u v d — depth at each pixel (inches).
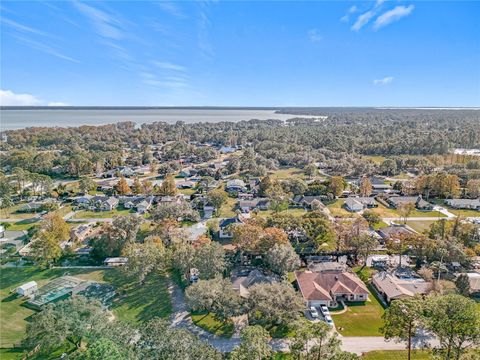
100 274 2442.2
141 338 1396.4
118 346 1327.5
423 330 1771.7
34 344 1593.3
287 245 2437.3
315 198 4210.1
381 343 1721.2
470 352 1315.2
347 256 2706.7
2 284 2303.2
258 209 3954.2
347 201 4067.4
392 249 2620.6
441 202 4256.9
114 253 2709.2
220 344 1690.5
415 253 2591.0
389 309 1473.9
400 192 4598.9
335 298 2114.9
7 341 1715.1
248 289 1956.2
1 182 4148.6
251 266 2527.1
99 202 4040.4
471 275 2298.2
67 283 2245.3
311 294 2058.3
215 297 1800.0
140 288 2240.4
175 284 2284.7
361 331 1820.9
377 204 4180.6
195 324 1857.8
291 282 2331.4
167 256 2351.1
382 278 2278.5
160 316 1927.9
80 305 1676.9
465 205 4030.5
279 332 1763.0
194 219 3503.9
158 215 3398.1
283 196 4030.5
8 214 3777.1
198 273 2313.0
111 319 1872.5
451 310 1282.0
